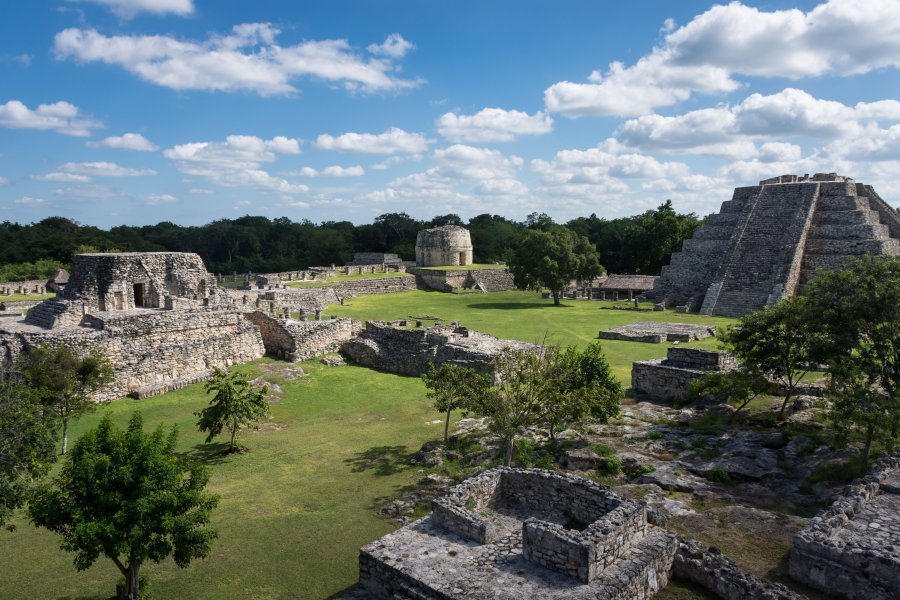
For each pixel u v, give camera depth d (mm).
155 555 11977
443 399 22297
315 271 82500
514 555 11602
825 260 58125
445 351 34344
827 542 11570
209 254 139500
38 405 17812
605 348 39062
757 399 23609
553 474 13914
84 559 11922
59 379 22578
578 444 20234
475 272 84188
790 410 22000
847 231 59250
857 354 19984
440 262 90438
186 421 26359
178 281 38469
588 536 10812
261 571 14016
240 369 34344
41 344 25438
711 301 57781
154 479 12078
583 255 66812
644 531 12164
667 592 11414
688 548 12141
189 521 12133
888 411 15383
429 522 13039
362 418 26859
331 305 62938
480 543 12070
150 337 32406
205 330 35219
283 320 38406
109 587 13750
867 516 13094
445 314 56469
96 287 34812
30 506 12078
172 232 142375
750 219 65312
